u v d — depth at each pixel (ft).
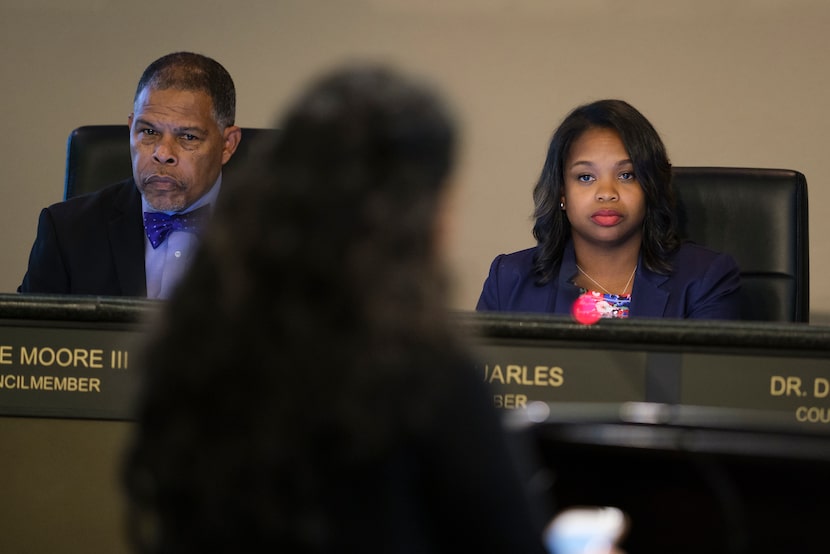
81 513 19.29
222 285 10.61
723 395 18.66
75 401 19.19
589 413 12.00
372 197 10.58
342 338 10.33
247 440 10.30
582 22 41.37
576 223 26.45
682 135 41.37
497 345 18.86
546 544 10.91
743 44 40.96
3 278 43.09
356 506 10.36
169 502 10.64
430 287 10.73
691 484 11.63
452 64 41.81
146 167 26.68
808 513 11.37
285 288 10.46
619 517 11.76
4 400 19.21
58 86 42.70
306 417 10.19
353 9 41.93
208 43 42.34
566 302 26.68
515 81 41.63
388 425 10.25
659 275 26.37
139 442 10.90
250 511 10.30
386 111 10.82
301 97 11.16
